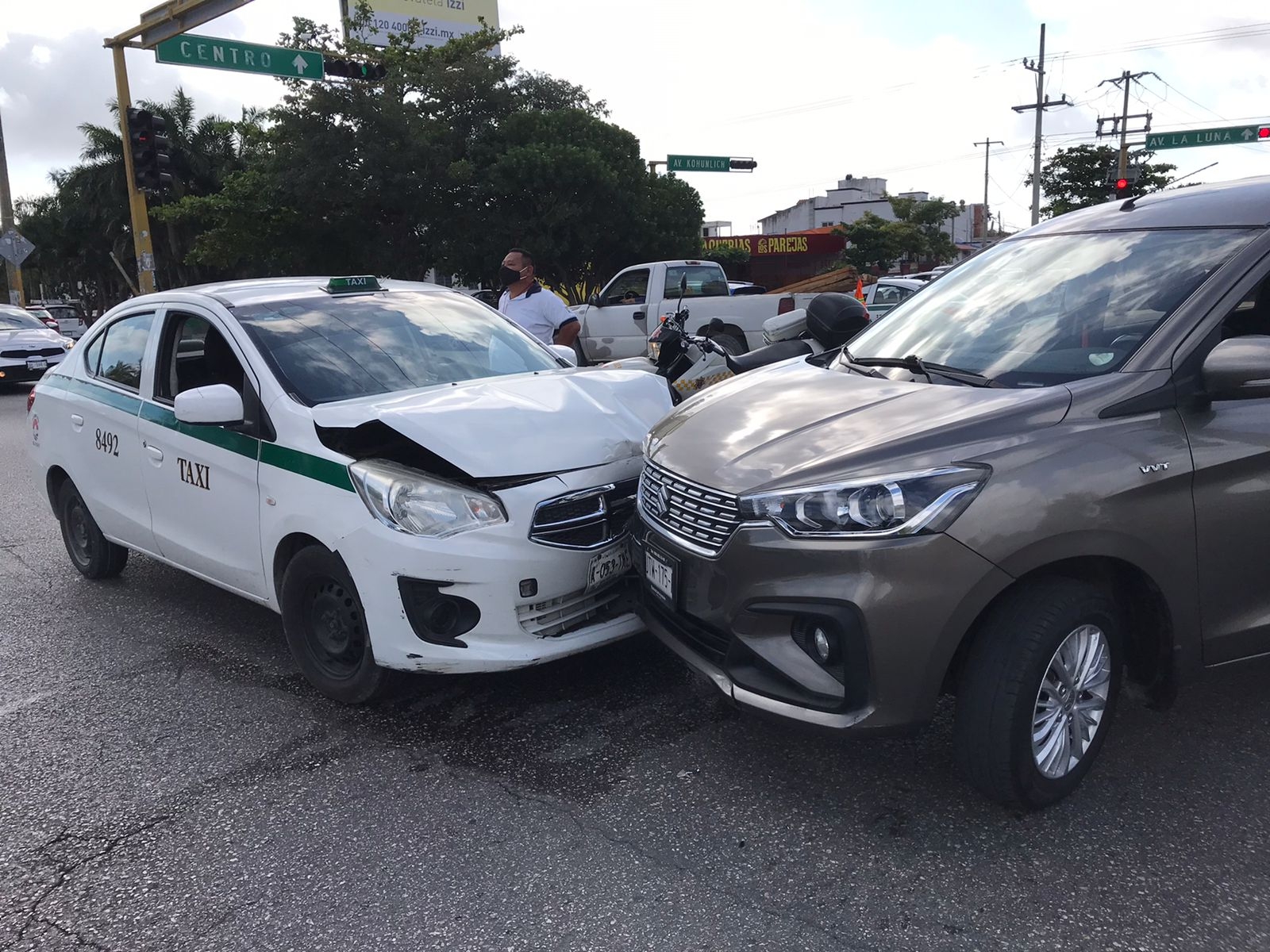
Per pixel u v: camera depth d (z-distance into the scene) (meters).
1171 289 3.17
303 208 23.62
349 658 3.89
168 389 4.72
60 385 5.59
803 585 2.78
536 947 2.53
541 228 25.00
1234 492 2.94
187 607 5.31
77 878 2.93
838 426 3.06
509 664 3.55
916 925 2.54
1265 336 2.92
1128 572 2.99
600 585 3.78
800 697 2.85
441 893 2.77
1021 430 2.80
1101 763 3.26
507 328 5.16
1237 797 3.04
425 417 3.75
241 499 4.14
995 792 2.85
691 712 3.80
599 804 3.19
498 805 3.21
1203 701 3.66
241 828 3.15
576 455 3.79
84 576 5.87
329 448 3.79
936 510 2.66
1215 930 2.47
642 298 13.96
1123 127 42.44
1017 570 2.68
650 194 27.38
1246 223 3.28
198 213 24.53
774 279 46.84
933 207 52.59
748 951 2.47
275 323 4.43
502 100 25.59
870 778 3.25
